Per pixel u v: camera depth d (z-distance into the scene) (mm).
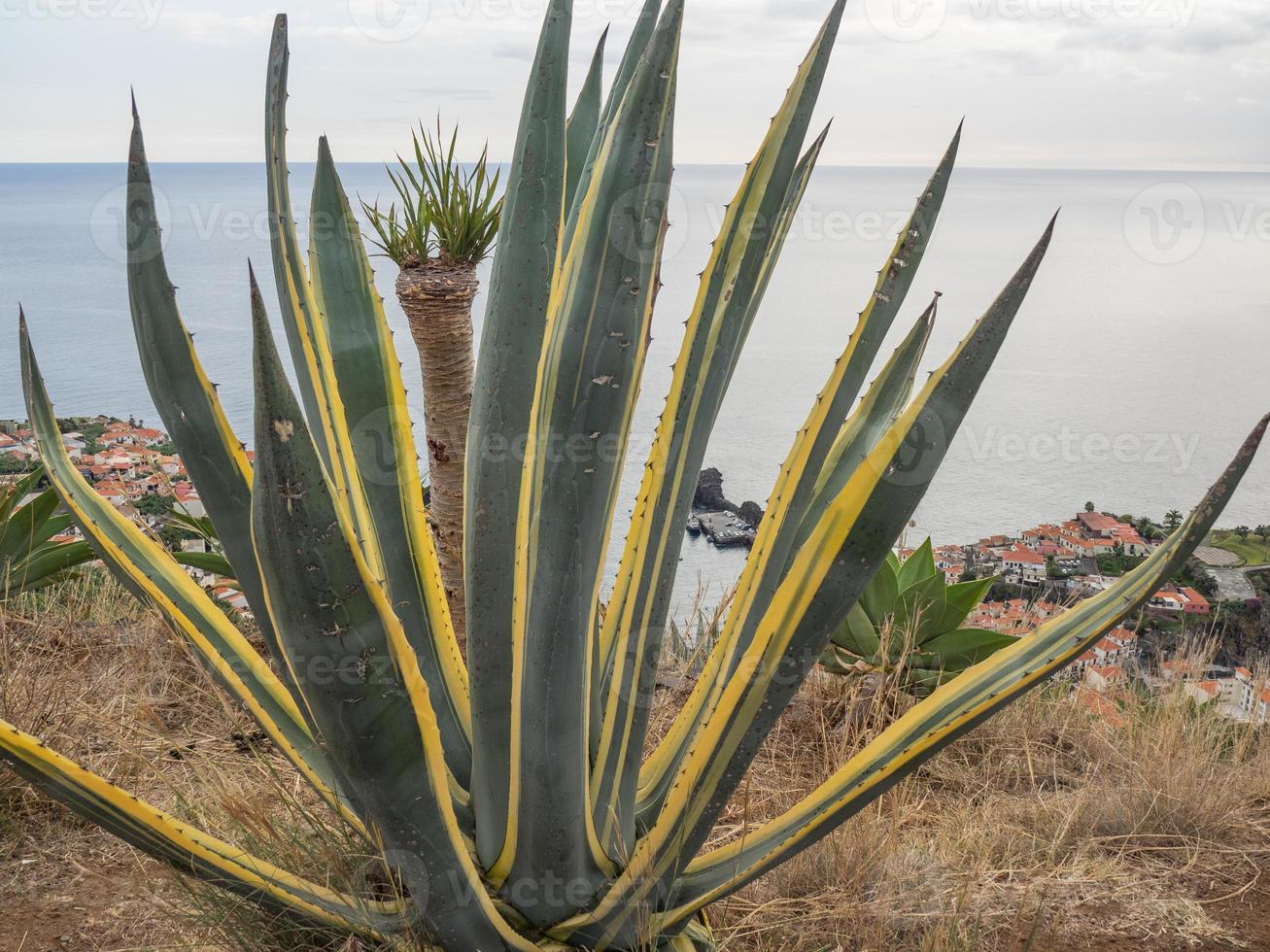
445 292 2646
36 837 2225
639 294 1231
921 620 3076
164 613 1631
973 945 1952
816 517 1715
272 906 1593
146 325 1385
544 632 1326
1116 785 2785
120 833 1460
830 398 1532
